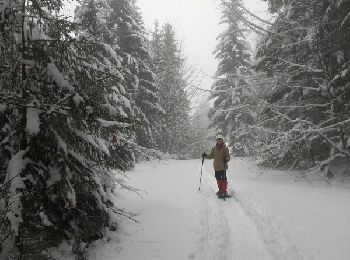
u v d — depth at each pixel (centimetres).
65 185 543
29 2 573
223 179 1050
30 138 529
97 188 648
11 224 478
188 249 645
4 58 552
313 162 1480
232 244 677
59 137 549
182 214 857
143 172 1639
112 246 655
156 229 746
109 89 604
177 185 1262
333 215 806
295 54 1508
